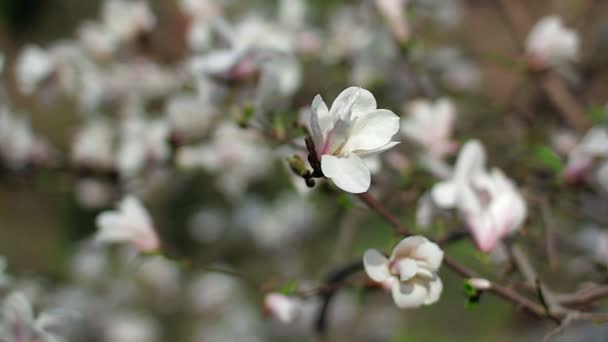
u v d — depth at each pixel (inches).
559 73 78.7
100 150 83.4
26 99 151.9
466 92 82.3
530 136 75.4
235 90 68.9
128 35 84.0
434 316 113.7
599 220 70.6
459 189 62.9
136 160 79.5
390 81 81.5
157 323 117.0
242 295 118.7
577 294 60.5
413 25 83.2
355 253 101.3
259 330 114.3
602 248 66.7
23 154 81.5
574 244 72.4
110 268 118.5
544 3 108.3
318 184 66.0
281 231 109.6
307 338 112.9
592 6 99.1
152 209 123.0
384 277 56.7
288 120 68.7
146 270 116.9
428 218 67.0
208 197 126.8
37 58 79.8
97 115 87.8
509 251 63.1
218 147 85.4
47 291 111.6
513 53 113.6
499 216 60.8
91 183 93.0
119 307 115.2
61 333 76.0
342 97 54.0
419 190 71.0
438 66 84.0
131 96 86.0
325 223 109.4
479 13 128.0
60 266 136.3
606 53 95.3
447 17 86.0
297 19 82.1
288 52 69.7
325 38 84.3
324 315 70.2
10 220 144.4
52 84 81.3
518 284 59.9
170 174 86.1
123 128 83.0
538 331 106.2
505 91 109.0
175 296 119.0
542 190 70.7
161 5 111.6
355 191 53.6
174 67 87.5
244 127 66.1
